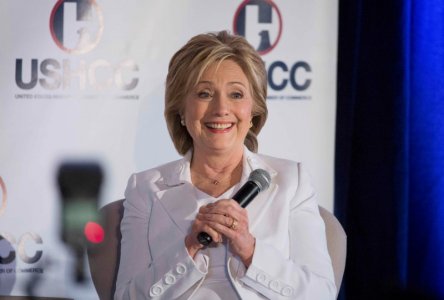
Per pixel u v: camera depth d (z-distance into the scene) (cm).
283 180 495
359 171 680
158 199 493
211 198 485
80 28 671
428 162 676
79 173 670
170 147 672
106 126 671
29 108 672
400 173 671
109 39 671
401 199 673
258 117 514
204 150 492
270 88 661
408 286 686
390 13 668
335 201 663
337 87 665
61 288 673
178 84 490
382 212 676
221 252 464
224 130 475
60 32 672
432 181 676
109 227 550
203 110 471
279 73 660
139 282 458
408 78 669
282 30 660
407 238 681
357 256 683
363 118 677
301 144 659
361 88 676
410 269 686
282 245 465
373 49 673
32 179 671
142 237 487
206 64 468
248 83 482
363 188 679
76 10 670
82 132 671
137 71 670
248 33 663
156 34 671
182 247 448
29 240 672
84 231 672
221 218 420
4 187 671
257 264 437
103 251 546
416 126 678
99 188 671
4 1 671
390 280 678
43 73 671
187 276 445
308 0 658
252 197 451
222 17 666
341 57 665
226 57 475
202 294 457
